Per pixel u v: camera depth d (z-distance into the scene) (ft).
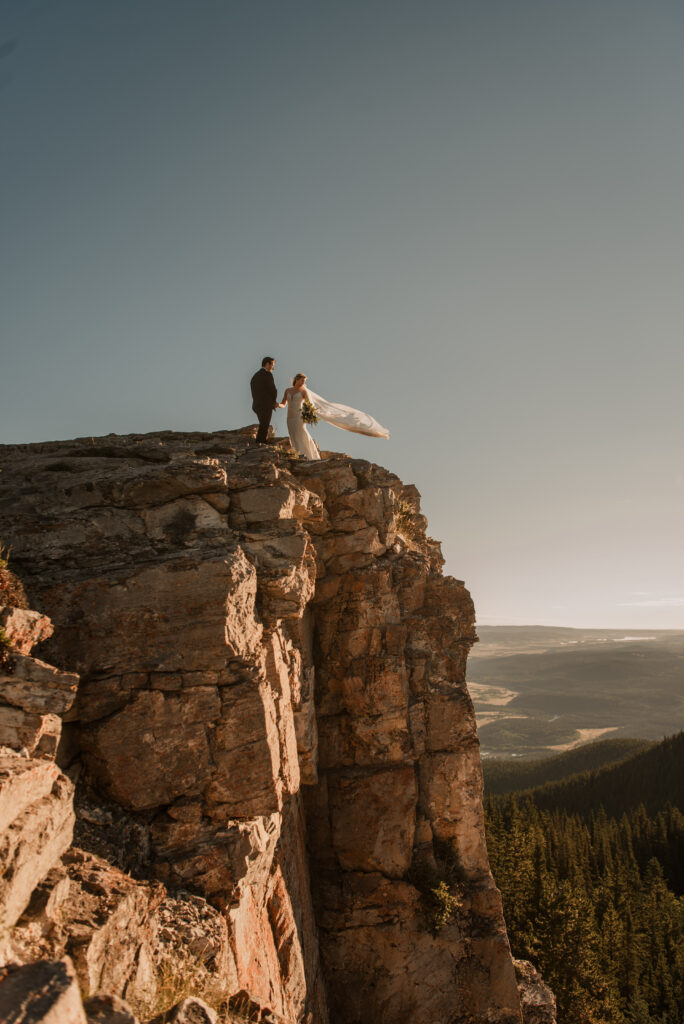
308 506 58.85
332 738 68.33
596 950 185.88
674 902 271.49
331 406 81.56
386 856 66.03
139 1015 26.68
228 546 46.73
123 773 37.68
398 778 67.10
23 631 33.60
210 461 53.26
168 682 39.29
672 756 600.39
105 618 39.81
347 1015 63.00
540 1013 74.28
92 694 38.40
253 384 73.41
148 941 31.01
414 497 95.25
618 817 545.03
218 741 39.14
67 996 17.22
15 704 30.83
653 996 196.44
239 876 37.45
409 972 63.82
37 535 45.24
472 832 69.51
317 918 65.05
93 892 29.84
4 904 24.22
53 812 27.78
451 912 66.44
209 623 40.47
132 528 47.67
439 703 71.41
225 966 33.42
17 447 69.15
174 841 37.45
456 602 75.92
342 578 69.26
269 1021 31.35
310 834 67.26
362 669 68.39
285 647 53.98
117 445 69.82
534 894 174.40
